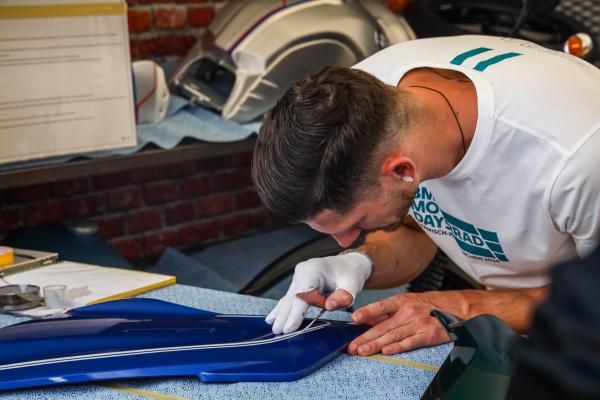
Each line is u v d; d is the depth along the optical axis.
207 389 0.94
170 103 2.31
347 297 1.13
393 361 1.04
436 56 1.21
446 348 1.09
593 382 0.31
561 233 1.15
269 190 0.97
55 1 1.75
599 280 0.33
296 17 2.24
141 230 2.86
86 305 1.23
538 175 1.07
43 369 0.96
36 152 1.81
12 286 1.25
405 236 1.45
